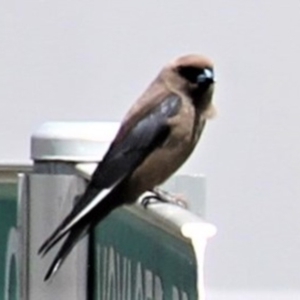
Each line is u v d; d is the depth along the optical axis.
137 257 4.46
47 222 5.61
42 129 5.86
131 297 4.54
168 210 4.07
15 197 6.06
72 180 5.64
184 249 3.62
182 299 3.66
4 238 6.10
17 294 5.90
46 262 5.57
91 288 5.51
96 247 5.43
